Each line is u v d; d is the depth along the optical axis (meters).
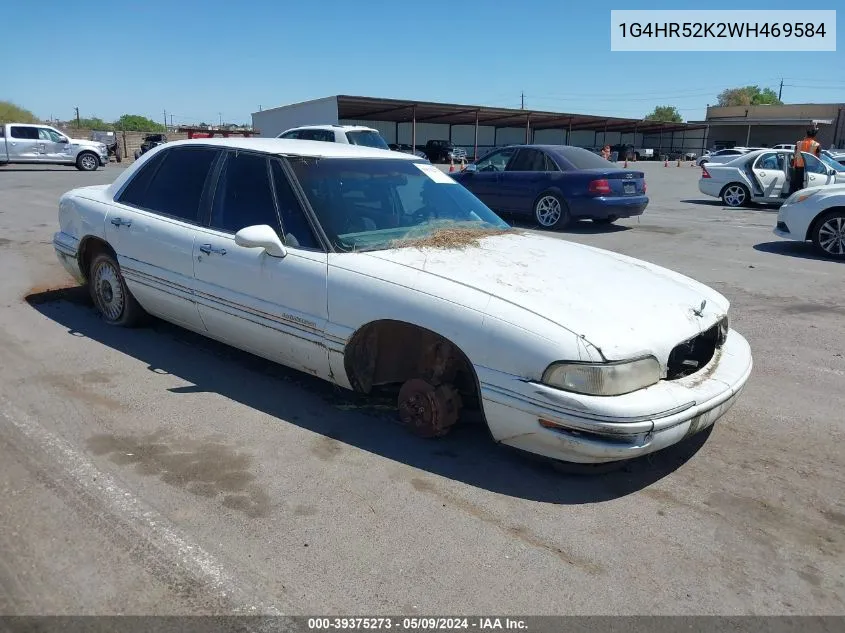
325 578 2.56
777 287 7.62
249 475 3.28
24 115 60.06
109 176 22.53
